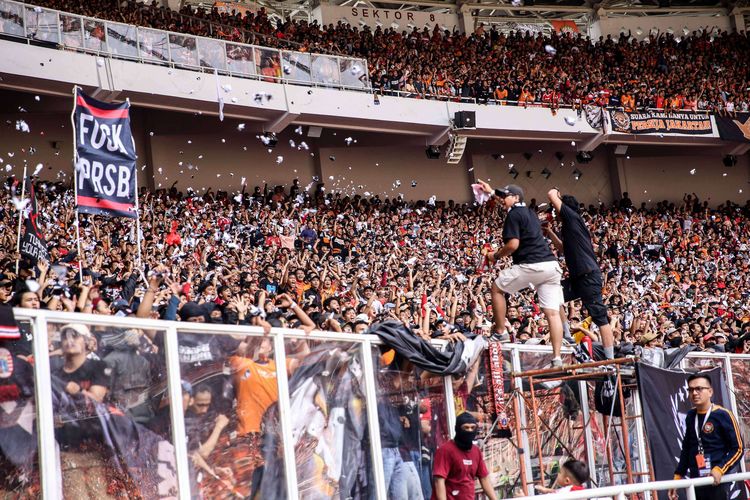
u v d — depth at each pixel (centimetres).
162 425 557
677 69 3120
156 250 1477
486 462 790
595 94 2825
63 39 1872
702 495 727
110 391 532
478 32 3152
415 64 2691
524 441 835
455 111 2580
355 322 840
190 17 2280
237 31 2322
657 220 2931
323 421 668
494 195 846
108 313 683
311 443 654
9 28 1795
